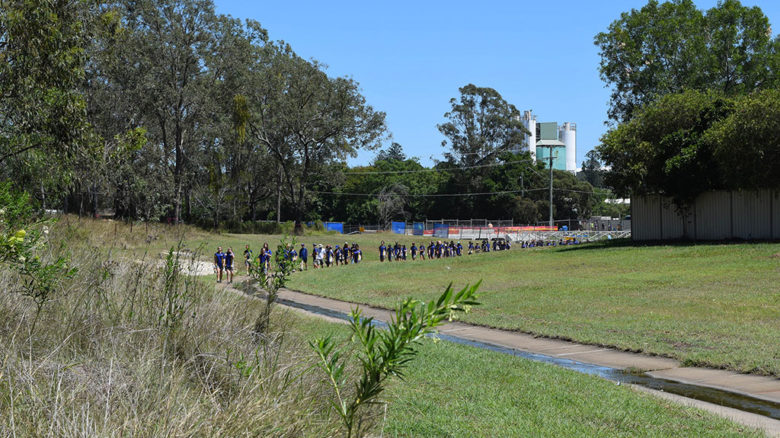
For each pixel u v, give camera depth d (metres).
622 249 36.72
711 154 35.59
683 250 32.62
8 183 6.86
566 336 15.12
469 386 9.09
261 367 5.75
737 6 45.84
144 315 7.49
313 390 5.73
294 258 9.72
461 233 81.06
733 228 35.97
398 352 2.76
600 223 87.94
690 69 46.72
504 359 11.76
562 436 6.54
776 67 45.12
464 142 107.75
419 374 9.89
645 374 11.36
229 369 6.03
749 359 11.70
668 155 37.75
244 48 59.16
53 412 4.23
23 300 6.91
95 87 47.94
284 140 71.44
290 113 66.62
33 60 15.71
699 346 13.23
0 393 4.54
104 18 27.05
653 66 47.97
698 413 7.98
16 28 15.17
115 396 4.71
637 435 6.82
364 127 68.62
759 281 21.92
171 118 57.84
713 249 31.58
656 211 39.81
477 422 6.96
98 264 8.99
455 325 17.94
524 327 16.62
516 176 104.56
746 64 46.06
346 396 5.54
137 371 5.27
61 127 16.58
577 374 10.51
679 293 20.80
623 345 13.78
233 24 59.47
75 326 6.69
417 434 6.32
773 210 34.31
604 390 9.19
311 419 4.89
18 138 16.69
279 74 67.31
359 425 4.28
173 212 68.94
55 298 7.23
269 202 100.81
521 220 101.56
